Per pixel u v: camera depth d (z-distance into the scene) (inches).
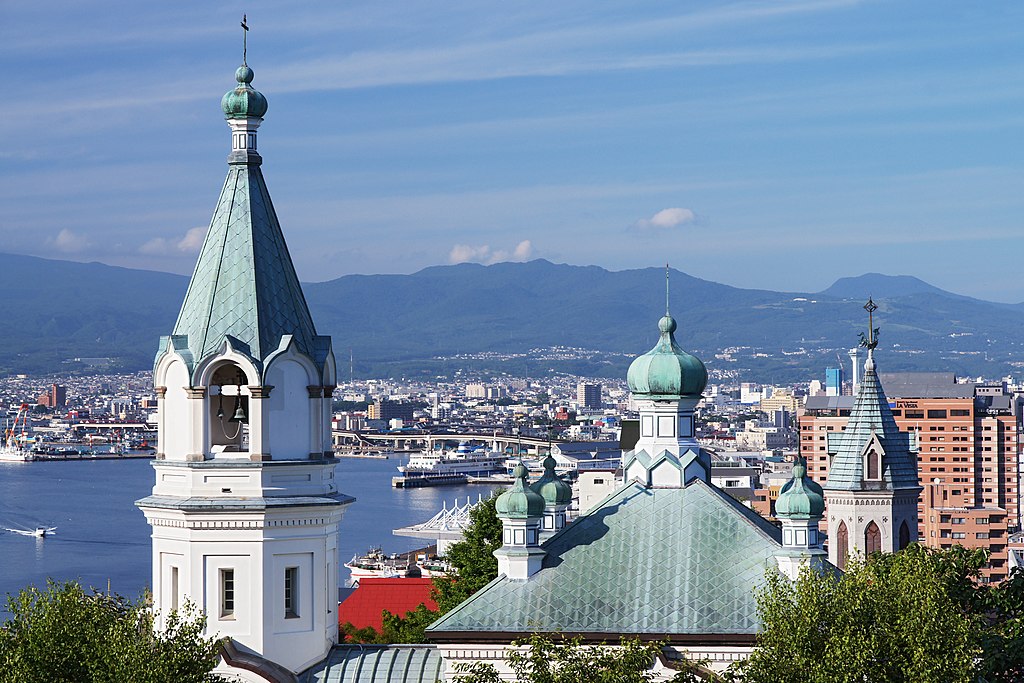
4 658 3934.5
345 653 4328.3
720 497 4475.9
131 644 3880.4
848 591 3902.6
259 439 4195.4
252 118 4426.7
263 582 4205.2
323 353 4311.0
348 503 4389.8
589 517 4441.4
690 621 4156.0
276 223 4409.5
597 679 3676.2
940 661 3774.6
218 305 4259.4
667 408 4722.0
